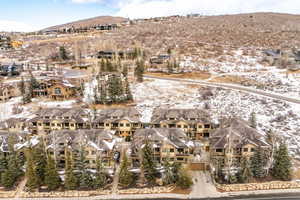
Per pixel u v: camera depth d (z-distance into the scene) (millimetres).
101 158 43844
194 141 54719
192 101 75812
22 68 116375
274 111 65562
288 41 157500
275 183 40281
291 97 74625
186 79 101188
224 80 97188
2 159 42281
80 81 89062
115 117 58344
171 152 46062
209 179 42844
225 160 44656
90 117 60750
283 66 111125
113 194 39562
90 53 153875
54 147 45188
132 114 58250
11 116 67250
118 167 46000
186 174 40281
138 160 45688
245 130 48188
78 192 39344
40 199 39031
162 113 57906
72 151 44438
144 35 192250
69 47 174125
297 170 43562
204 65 118438
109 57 135375
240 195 38938
